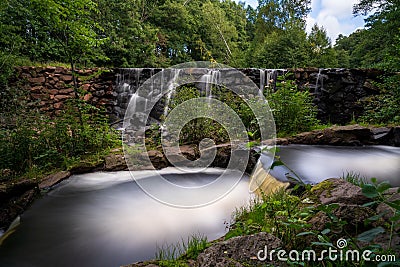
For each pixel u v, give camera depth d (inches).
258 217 89.4
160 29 703.1
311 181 124.6
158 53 633.0
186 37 763.4
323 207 48.4
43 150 171.6
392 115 239.5
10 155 157.9
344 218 63.1
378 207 66.6
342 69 295.7
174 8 734.5
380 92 269.7
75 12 187.0
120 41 489.4
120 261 87.6
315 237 61.5
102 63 468.8
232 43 887.7
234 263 59.2
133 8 590.2
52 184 144.3
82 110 196.5
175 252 86.0
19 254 93.4
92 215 116.0
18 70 281.3
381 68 269.7
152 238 96.3
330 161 158.9
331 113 295.4
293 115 232.2
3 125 182.9
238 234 79.4
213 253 62.5
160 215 107.7
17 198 126.3
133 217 109.7
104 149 199.0
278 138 212.2
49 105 288.8
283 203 86.1
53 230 105.7
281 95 235.8
